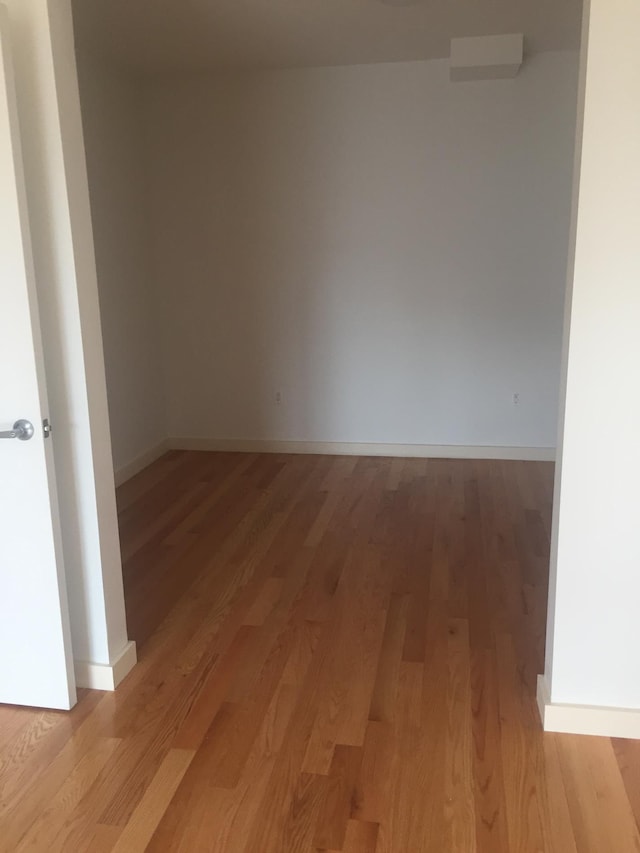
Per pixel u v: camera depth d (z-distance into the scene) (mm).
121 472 4551
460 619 2822
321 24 3680
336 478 4559
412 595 3020
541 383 4777
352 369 4965
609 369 1924
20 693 2301
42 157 2051
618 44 1745
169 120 4766
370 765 2033
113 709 2295
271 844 1769
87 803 1907
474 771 2002
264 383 5094
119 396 4551
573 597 2080
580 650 2113
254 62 4383
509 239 4602
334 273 4828
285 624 2801
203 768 2029
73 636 2404
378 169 4621
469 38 3953
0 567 2191
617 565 2039
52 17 1979
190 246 4949
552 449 4863
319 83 4547
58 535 2178
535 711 2260
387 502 4117
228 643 2672
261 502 4152
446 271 4707
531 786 1943
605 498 2000
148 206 4918
